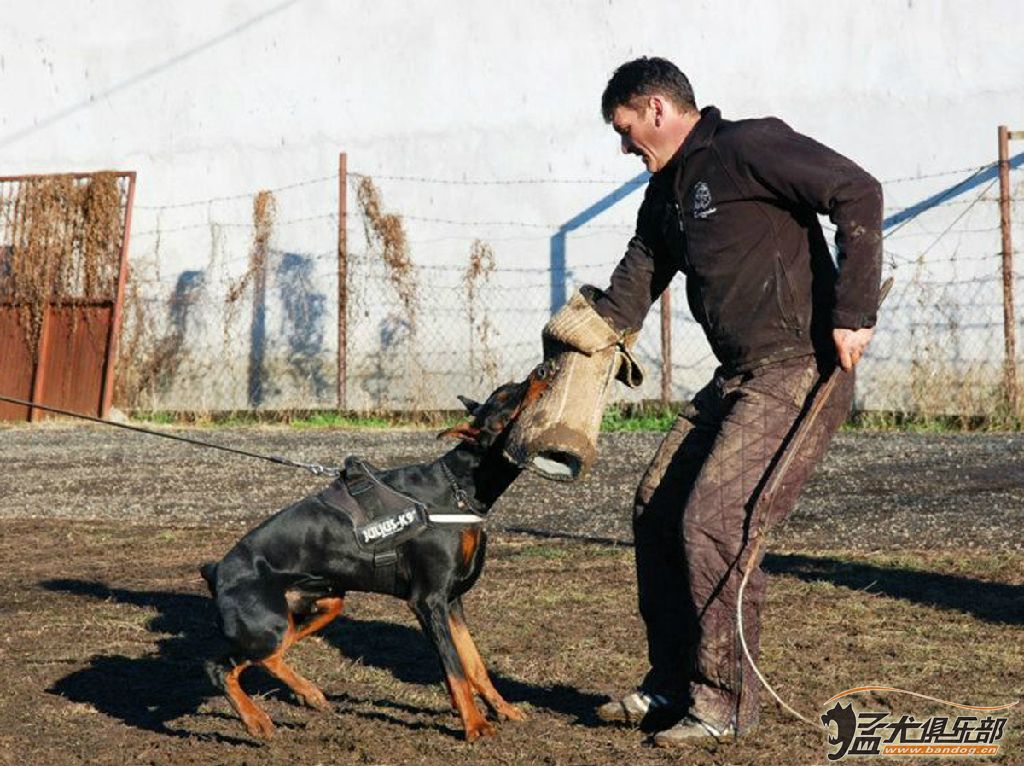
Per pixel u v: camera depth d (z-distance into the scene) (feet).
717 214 18.17
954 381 55.11
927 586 28.40
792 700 20.70
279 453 52.47
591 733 19.61
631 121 18.70
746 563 18.17
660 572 19.71
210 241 69.05
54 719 20.85
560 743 19.13
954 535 33.60
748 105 59.21
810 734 19.06
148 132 70.33
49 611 27.96
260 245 67.77
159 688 22.57
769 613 26.23
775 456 18.21
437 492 19.93
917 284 56.03
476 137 63.98
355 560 19.76
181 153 69.62
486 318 63.72
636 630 25.32
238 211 68.59
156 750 19.27
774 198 17.89
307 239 67.05
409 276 64.80
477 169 63.93
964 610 26.27
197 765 18.63
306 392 66.80
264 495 43.47
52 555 34.32
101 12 71.05
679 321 59.36
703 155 18.17
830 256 18.58
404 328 64.85
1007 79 54.95
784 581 29.04
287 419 66.39
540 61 62.85
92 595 29.45
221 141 68.90
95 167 71.26
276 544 19.80
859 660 22.86
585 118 62.18
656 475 19.58
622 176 61.72
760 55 58.95
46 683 22.82
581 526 36.60
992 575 29.27
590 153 62.13
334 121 66.54
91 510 41.34
